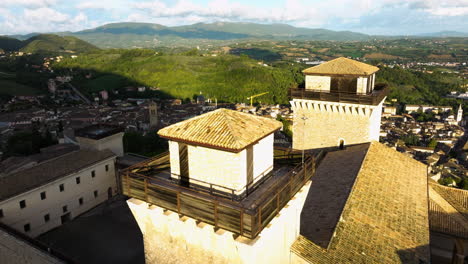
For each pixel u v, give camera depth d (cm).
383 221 2489
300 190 1980
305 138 4212
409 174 3412
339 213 2455
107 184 4912
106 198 4916
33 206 3931
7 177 3966
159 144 8869
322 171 3422
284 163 2264
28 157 6681
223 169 1669
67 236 3966
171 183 1744
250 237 1432
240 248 1555
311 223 2448
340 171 3272
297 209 1997
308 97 3984
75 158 4650
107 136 5109
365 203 2658
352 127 3841
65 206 4309
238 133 1653
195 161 1762
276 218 1714
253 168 1805
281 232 1853
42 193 4019
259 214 1452
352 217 2453
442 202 3562
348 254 2091
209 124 1773
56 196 4181
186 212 1636
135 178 1941
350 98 3694
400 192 2980
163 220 1845
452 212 3431
